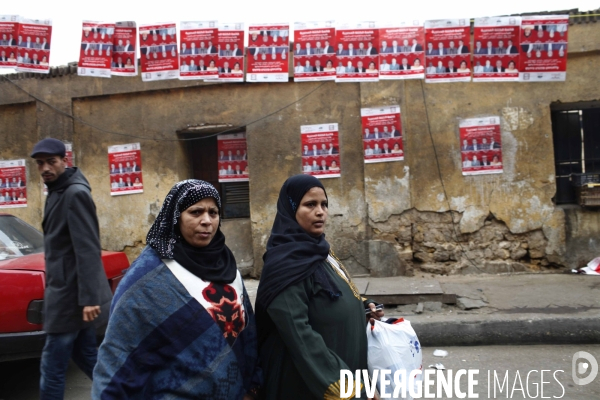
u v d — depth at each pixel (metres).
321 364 2.11
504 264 7.44
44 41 7.27
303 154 7.82
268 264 2.26
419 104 7.55
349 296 2.34
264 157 7.93
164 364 1.95
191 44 7.45
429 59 7.18
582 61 7.20
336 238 7.79
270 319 2.30
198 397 1.96
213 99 8.04
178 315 1.96
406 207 7.60
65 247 3.39
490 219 7.49
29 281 4.00
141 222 8.30
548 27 6.95
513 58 7.06
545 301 5.89
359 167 7.74
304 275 2.21
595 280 6.70
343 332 2.26
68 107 8.42
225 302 2.08
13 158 8.70
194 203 2.08
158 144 8.23
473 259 7.51
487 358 4.92
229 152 8.28
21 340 3.93
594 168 7.66
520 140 7.38
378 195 7.65
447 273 7.54
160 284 1.98
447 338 5.38
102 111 8.38
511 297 6.13
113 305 1.98
